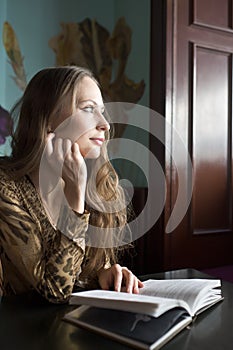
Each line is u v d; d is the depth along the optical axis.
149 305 0.76
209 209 2.38
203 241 2.36
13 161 1.11
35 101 1.08
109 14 2.99
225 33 2.41
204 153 2.36
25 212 1.00
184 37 2.29
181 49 2.28
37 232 0.99
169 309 0.81
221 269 2.36
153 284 1.04
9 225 0.97
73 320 0.82
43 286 0.93
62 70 1.08
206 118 2.36
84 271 1.17
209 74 2.37
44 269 0.95
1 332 0.77
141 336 0.73
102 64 2.94
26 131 1.11
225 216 2.44
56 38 2.78
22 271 0.99
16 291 1.09
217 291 1.01
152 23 2.33
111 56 2.97
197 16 2.32
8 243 0.98
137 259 2.27
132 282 1.01
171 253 2.25
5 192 1.01
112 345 0.72
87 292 0.88
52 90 1.06
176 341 0.74
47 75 1.09
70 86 1.04
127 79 2.82
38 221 1.04
